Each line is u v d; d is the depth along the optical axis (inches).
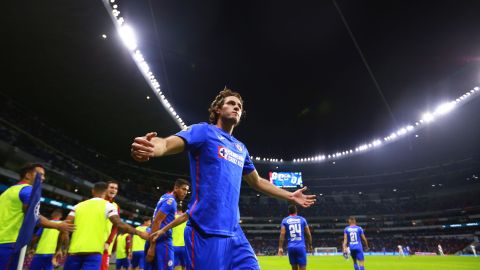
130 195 1573.6
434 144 1839.3
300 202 118.9
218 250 79.7
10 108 1061.1
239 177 95.7
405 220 2126.0
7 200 160.2
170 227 191.0
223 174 87.4
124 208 1539.1
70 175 1126.4
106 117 1230.3
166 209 211.5
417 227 2055.9
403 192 2317.9
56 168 1050.1
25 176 174.9
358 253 409.1
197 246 77.9
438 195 2166.6
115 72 954.7
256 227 2171.5
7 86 997.8
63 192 1091.9
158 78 1454.2
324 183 2472.9
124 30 840.3
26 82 979.9
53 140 1238.3
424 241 1927.9
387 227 2149.4
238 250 87.4
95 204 191.8
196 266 75.9
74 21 750.5
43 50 844.6
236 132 1886.1
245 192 2416.3
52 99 1081.4
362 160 2165.4
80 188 1270.9
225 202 85.8
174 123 1306.6
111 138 1424.7
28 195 159.6
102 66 924.6
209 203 82.1
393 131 1813.5
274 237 2178.9
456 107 1409.9
